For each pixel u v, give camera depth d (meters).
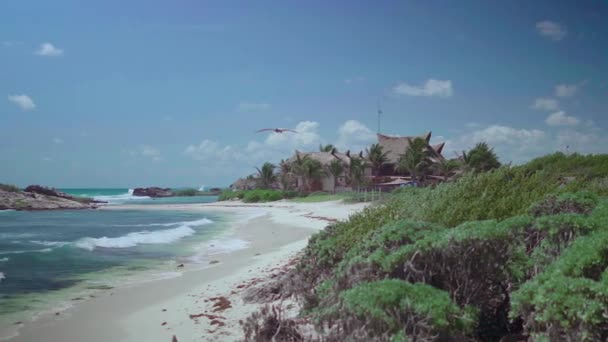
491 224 5.61
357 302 4.48
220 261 15.60
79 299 10.30
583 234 5.84
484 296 5.75
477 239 5.43
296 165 78.12
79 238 23.52
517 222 5.95
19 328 8.19
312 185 76.69
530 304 4.71
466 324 4.67
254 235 24.64
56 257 16.75
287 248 17.64
